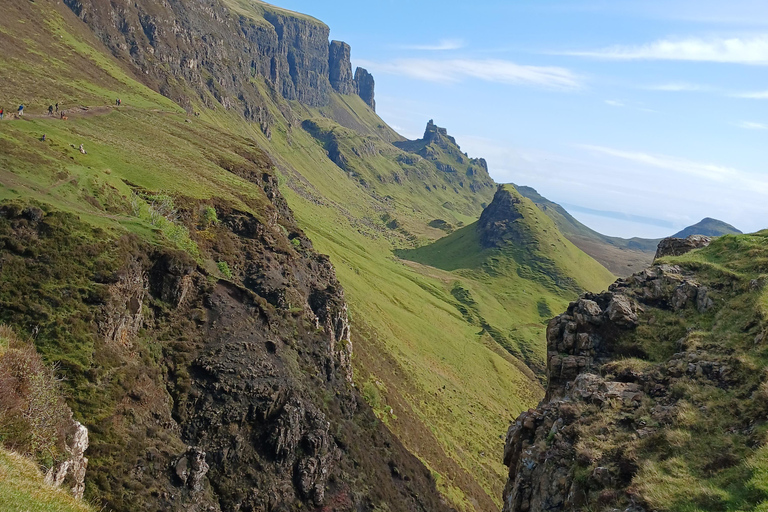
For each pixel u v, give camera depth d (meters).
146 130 114.88
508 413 153.75
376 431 72.31
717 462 24.08
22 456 25.44
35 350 38.75
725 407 27.58
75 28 194.75
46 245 46.94
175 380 50.19
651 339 37.59
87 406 39.47
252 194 98.62
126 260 51.16
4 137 63.34
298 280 86.94
